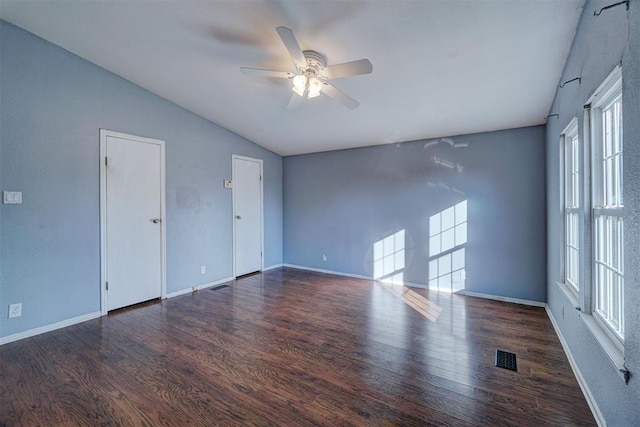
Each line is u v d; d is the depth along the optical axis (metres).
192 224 4.19
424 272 4.36
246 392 1.93
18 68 2.65
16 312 2.66
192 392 1.93
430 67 2.62
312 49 2.42
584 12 1.84
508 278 3.76
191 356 2.39
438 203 4.23
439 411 1.75
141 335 2.77
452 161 4.12
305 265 5.59
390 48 2.38
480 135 3.92
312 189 5.48
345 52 2.45
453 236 4.11
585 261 1.91
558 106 2.71
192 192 4.18
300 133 4.56
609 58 1.46
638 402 1.18
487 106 3.22
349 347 2.54
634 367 1.22
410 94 3.11
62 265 2.95
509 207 3.74
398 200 4.57
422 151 4.36
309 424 1.66
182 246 4.07
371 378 2.08
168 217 3.89
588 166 1.88
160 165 3.79
